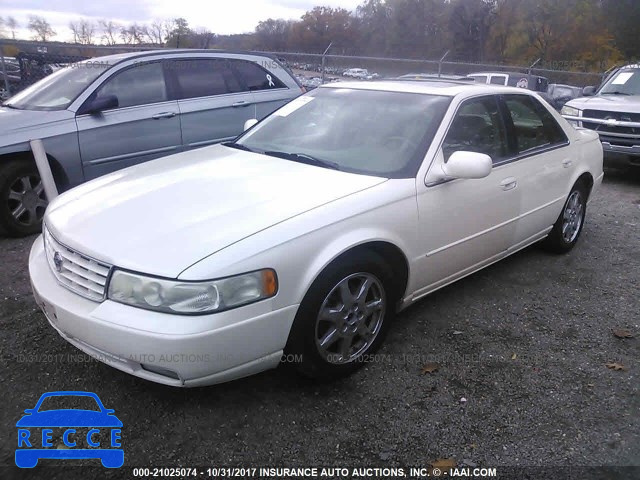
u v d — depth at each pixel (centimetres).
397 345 339
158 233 257
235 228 257
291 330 267
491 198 372
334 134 371
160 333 230
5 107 568
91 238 261
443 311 386
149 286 235
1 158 511
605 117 845
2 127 500
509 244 413
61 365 308
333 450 251
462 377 308
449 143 350
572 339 355
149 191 304
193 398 283
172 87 602
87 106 542
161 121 588
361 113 380
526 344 346
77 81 561
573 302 408
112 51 909
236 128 650
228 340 240
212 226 259
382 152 343
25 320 358
